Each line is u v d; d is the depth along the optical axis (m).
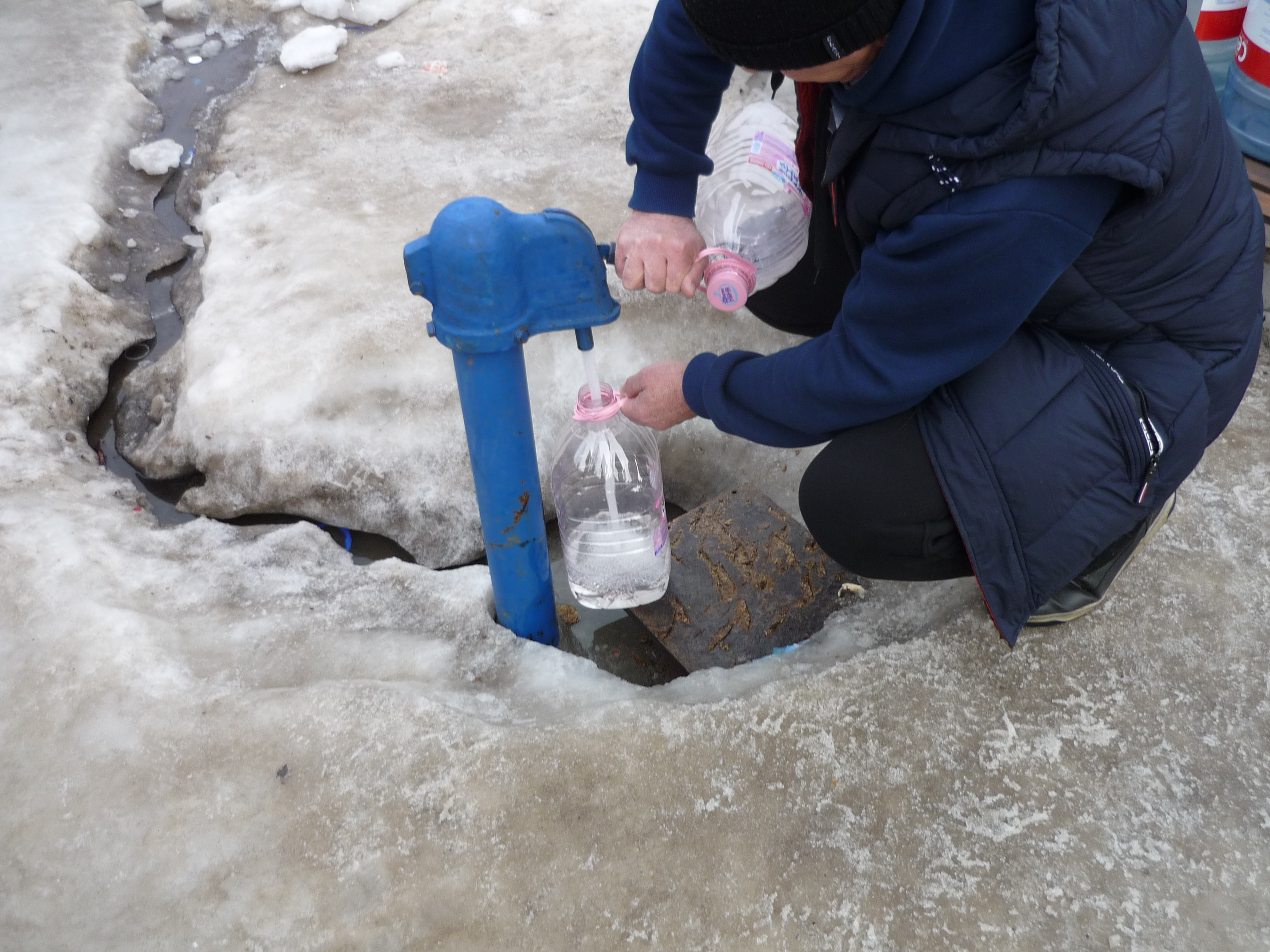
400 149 2.76
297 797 1.42
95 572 1.75
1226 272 1.28
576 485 1.72
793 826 1.38
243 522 2.04
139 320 2.42
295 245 2.43
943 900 1.31
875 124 1.15
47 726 1.52
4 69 3.08
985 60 1.04
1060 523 1.34
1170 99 1.10
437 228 1.23
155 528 1.92
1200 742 1.47
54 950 1.31
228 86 3.15
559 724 1.49
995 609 1.40
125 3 3.43
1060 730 1.48
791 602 1.73
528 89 2.99
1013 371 1.32
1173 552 1.71
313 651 1.65
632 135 1.52
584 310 1.35
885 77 1.06
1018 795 1.41
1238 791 1.41
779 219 1.63
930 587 1.71
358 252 2.39
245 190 2.65
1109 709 1.50
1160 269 1.23
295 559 1.87
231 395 2.07
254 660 1.63
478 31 3.26
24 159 2.72
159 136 2.97
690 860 1.35
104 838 1.40
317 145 2.80
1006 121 1.06
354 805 1.41
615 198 2.52
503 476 1.46
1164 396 1.31
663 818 1.39
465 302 1.26
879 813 1.39
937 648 1.58
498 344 1.30
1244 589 1.65
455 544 1.99
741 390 1.38
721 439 2.10
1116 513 1.35
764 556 1.79
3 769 1.48
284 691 1.54
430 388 2.08
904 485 1.37
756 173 1.61
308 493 2.00
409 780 1.43
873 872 1.34
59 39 3.22
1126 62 1.04
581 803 1.40
